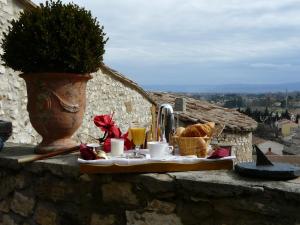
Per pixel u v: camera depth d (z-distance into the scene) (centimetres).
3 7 454
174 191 192
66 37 244
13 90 468
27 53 247
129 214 205
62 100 248
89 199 217
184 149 221
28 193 241
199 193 186
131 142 250
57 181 228
